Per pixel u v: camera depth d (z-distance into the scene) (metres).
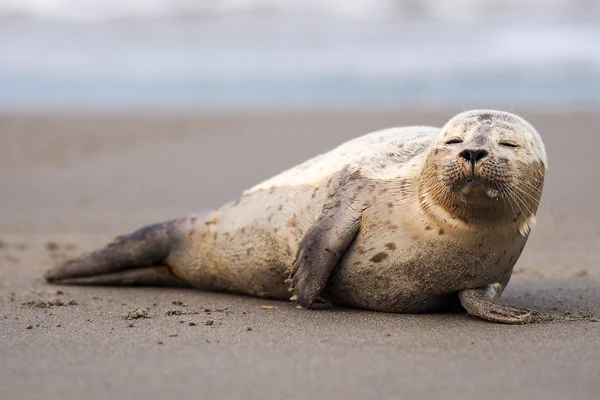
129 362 17.84
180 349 19.00
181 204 49.47
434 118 81.19
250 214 27.12
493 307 22.86
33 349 19.08
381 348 19.19
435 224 22.98
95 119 90.00
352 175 25.14
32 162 65.56
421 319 23.09
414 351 18.89
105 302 26.61
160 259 29.28
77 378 16.73
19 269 33.69
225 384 16.28
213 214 28.36
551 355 18.50
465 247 22.94
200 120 88.00
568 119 77.94
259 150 67.69
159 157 66.38
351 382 16.39
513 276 31.31
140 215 46.69
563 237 39.91
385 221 23.80
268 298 27.20
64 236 41.72
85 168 62.53
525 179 22.39
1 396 15.75
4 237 41.44
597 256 35.34
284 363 17.75
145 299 27.22
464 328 21.69
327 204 24.81
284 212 26.11
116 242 29.78
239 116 90.56
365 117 84.44
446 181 21.94
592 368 17.42
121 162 64.69
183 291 28.91
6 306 25.61
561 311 24.64
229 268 27.59
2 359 18.20
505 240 23.16
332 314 23.83
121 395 15.70
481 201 21.84
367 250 23.88
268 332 21.03
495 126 22.58
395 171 24.64
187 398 15.52
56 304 25.95
